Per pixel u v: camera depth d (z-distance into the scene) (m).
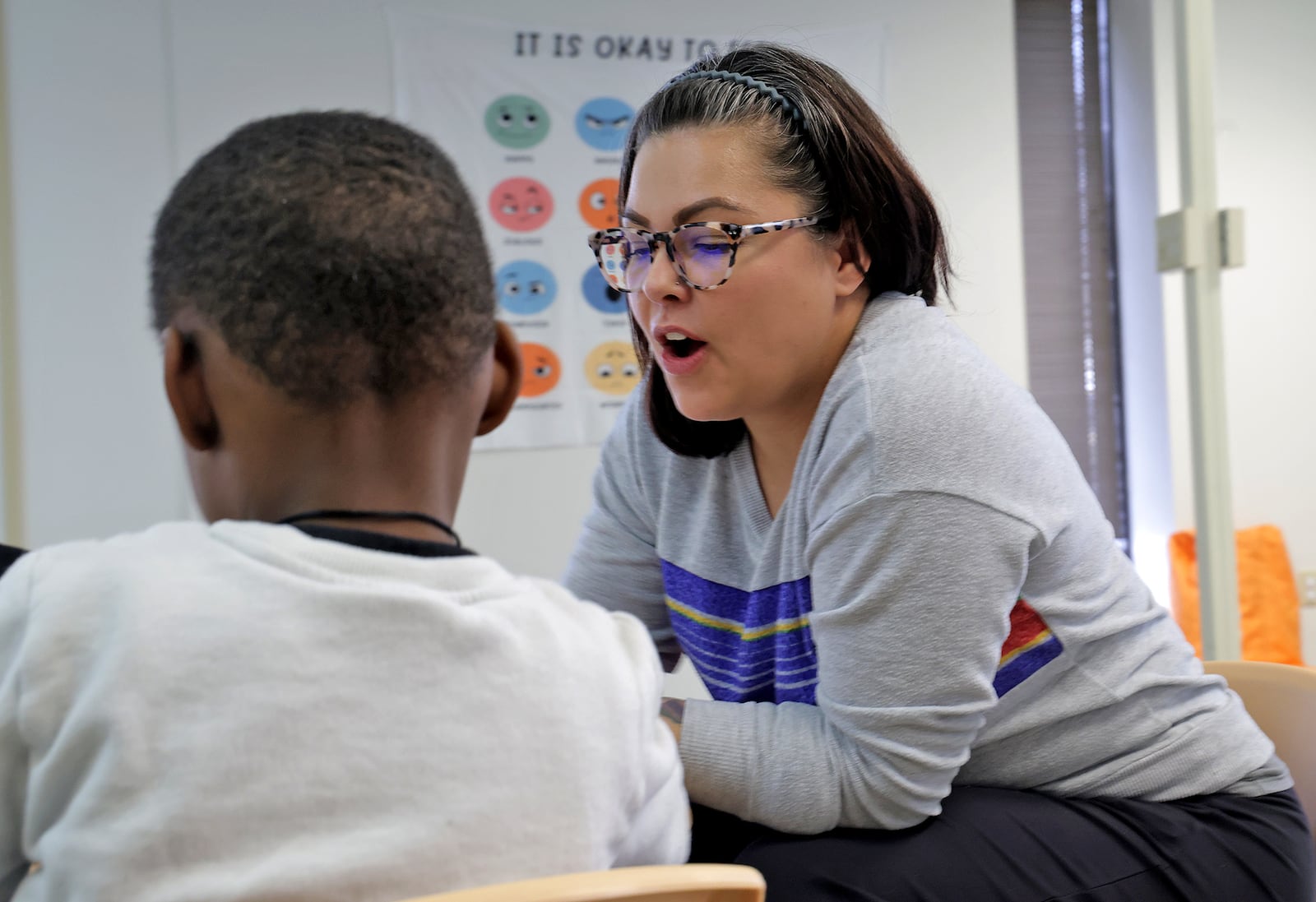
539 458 2.69
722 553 1.09
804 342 0.93
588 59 2.67
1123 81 3.01
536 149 2.65
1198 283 1.80
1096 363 3.10
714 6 2.72
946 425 0.84
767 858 0.88
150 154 2.45
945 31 2.79
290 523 0.56
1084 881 0.86
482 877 0.51
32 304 2.40
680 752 0.90
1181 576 2.85
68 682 0.50
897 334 0.93
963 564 0.82
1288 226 2.95
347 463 0.57
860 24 2.76
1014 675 0.91
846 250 0.94
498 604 0.57
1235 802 0.93
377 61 2.56
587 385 2.71
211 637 0.50
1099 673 0.92
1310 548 2.95
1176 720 0.93
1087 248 3.08
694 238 0.89
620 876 0.50
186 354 0.57
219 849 0.48
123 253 2.45
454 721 0.53
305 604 0.52
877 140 0.94
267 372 0.55
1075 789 0.93
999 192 2.83
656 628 1.26
